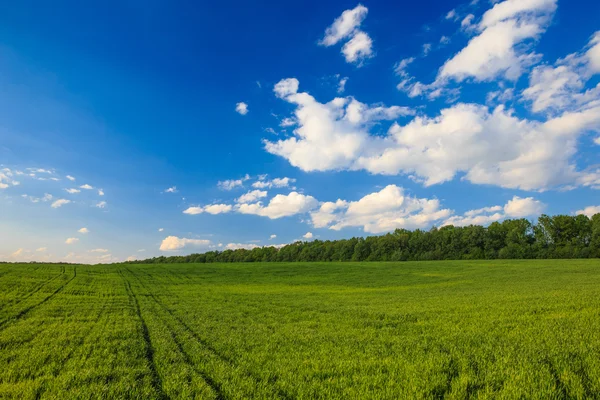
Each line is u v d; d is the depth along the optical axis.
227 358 12.19
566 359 10.15
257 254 168.88
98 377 10.00
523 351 11.36
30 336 16.25
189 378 9.84
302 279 67.06
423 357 11.27
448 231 130.50
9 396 8.58
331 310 24.94
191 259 180.88
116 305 29.39
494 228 121.56
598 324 15.77
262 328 18.06
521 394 7.80
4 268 73.31
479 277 57.97
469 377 8.86
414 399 7.83
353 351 12.63
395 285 51.81
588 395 7.68
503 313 20.41
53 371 10.84
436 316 20.58
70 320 21.47
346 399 8.00
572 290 31.58
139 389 8.91
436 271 74.88
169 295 39.28
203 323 19.91
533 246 109.00
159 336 16.02
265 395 8.29
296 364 10.98
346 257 146.50
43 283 49.69
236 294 40.53
